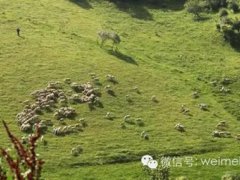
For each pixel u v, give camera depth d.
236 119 87.31
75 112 79.81
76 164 66.12
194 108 88.38
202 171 67.19
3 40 104.69
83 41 114.38
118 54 109.75
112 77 93.88
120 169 66.06
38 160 9.45
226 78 104.31
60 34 116.00
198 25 135.75
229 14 141.00
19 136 70.25
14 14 122.50
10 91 84.25
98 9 142.62
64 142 71.19
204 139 77.06
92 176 63.59
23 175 9.18
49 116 77.50
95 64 99.62
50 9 133.00
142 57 111.38
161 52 116.69
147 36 126.44
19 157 9.51
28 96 83.25
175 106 87.56
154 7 150.38
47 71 93.31
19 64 94.88
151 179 49.78
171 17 142.50
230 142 77.19
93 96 85.19
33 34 111.50
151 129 78.00
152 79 97.81
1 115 76.31
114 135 75.00
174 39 126.25
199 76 105.31
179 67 109.44
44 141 70.56
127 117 80.62
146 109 84.69
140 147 72.19
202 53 118.62
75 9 138.25
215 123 83.38
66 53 103.56
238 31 127.88
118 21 135.62
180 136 76.94
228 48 122.81
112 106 83.69
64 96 84.12
